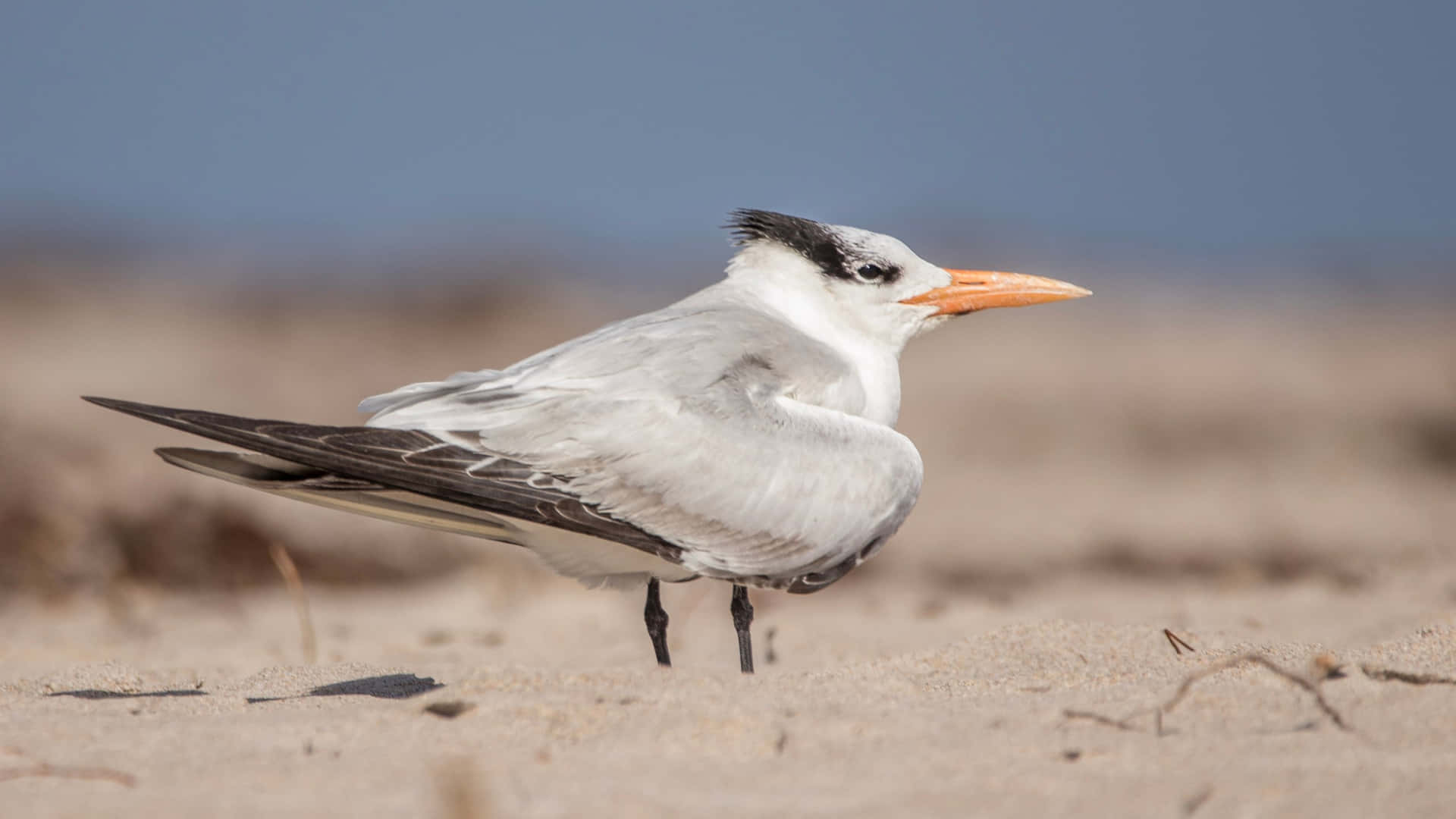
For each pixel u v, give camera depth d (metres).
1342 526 22.69
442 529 8.42
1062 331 52.94
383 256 71.50
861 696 7.07
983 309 9.73
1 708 7.48
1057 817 5.23
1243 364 45.06
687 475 8.11
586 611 14.82
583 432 8.08
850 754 6.00
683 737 6.18
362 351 43.06
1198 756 5.92
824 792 5.52
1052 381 41.19
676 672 7.60
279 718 6.80
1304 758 5.86
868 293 9.58
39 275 63.81
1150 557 19.95
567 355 8.45
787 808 5.32
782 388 8.63
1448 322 62.38
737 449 8.19
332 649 11.70
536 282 58.41
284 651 11.49
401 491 8.13
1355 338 53.44
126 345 41.00
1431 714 6.36
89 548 16.03
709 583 16.91
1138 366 44.09
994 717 6.59
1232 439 33.53
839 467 8.41
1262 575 17.27
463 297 51.03
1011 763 5.86
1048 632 9.52
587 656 11.45
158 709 7.38
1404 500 25.75
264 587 16.78
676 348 8.43
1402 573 15.54
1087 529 22.88
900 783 5.62
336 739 6.32
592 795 5.47
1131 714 6.61
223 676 9.70
